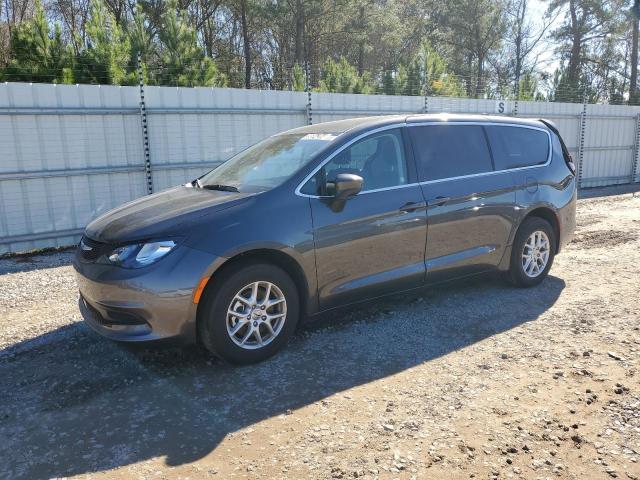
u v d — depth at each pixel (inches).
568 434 121.7
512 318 192.9
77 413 134.7
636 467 110.5
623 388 140.7
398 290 189.0
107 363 162.6
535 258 226.4
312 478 108.4
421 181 191.2
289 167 173.9
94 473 111.3
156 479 109.0
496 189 208.4
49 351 172.7
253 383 148.0
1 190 329.7
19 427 129.0
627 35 1416.1
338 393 141.8
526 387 142.9
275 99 431.5
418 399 137.9
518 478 107.7
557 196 230.1
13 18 1104.8
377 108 494.3
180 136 389.7
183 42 587.2
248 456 116.0
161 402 139.2
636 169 709.3
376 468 111.1
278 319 162.2
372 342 173.6
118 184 370.9
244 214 156.1
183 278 145.4
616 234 335.0
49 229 348.8
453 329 183.6
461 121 210.1
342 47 1346.0
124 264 146.9
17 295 239.5
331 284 170.6
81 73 488.1
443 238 194.7
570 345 168.4
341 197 163.5
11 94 325.7
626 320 187.3
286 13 1088.2
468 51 1517.0
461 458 114.0
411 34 1470.2
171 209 161.0
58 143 344.2
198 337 155.9
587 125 649.0
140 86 367.9
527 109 602.2
